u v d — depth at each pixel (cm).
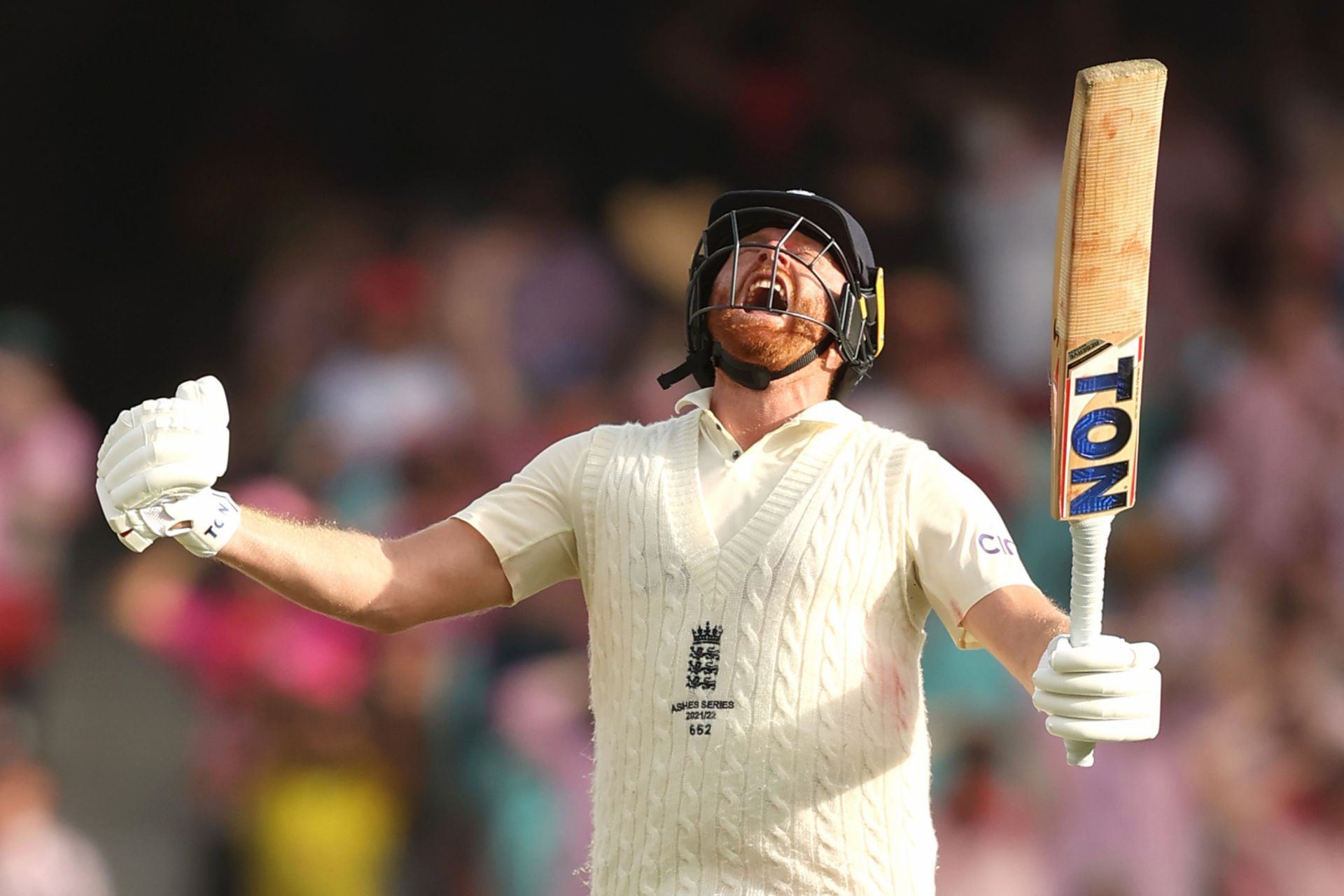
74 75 3903
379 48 3706
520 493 1041
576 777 2228
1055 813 2188
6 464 2889
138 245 3756
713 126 3503
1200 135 3225
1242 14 3381
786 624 957
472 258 3169
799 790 946
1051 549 2594
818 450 999
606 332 3153
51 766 2619
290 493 2641
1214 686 2323
